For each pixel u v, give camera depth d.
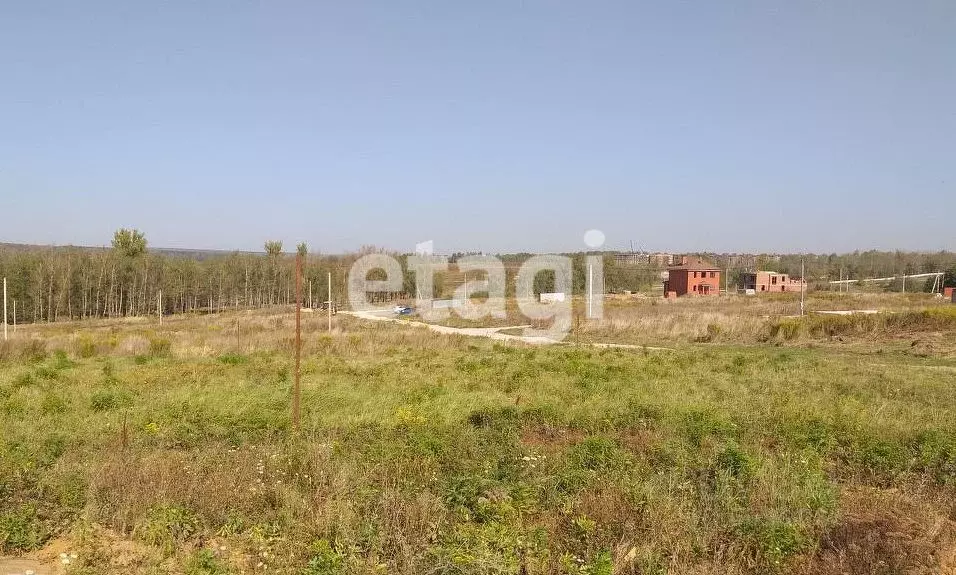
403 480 6.86
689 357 18.64
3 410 10.95
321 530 5.64
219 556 5.38
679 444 8.28
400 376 15.12
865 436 8.66
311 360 18.83
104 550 5.42
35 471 7.07
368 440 8.80
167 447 8.79
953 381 13.83
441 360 18.62
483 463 7.51
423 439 8.42
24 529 5.78
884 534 5.37
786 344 23.62
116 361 19.09
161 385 13.69
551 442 9.19
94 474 6.90
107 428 9.64
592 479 6.80
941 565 4.93
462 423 9.95
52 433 9.20
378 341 24.27
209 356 20.77
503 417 10.33
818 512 5.82
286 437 9.09
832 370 15.62
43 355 20.64
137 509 6.15
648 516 5.70
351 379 14.58
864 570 4.82
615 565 4.91
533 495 6.36
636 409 10.66
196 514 6.05
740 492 6.43
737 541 5.41
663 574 4.82
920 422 9.79
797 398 11.62
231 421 10.15
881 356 19.30
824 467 7.65
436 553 5.02
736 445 7.62
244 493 6.51
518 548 5.12
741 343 24.56
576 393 12.59
